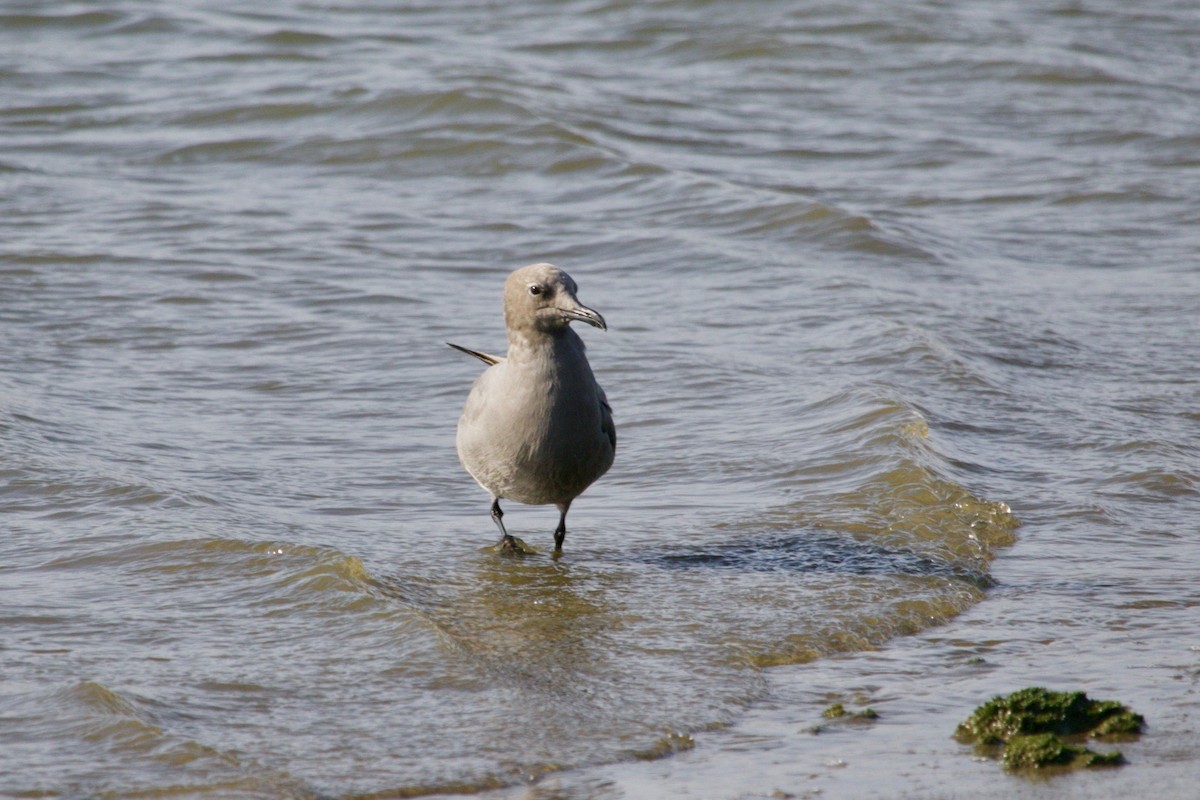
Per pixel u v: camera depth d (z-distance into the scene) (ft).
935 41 127.13
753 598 35.73
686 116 104.32
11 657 30.55
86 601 33.96
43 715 27.58
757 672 31.40
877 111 109.09
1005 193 89.10
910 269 73.26
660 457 47.65
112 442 46.57
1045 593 36.86
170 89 103.40
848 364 56.95
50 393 51.39
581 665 31.32
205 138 92.94
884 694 30.42
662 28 127.44
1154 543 40.78
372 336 60.13
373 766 26.35
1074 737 28.04
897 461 45.16
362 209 80.84
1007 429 50.72
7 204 77.00
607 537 40.63
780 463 46.57
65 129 94.53
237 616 33.22
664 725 28.37
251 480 44.50
